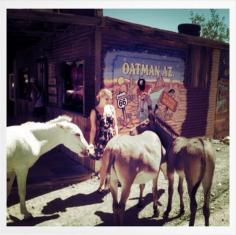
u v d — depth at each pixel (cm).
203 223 431
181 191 441
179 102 797
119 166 372
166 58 740
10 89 1261
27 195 492
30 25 599
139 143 389
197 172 385
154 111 690
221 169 667
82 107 675
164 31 661
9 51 1145
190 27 820
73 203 472
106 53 613
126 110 660
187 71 805
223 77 934
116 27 583
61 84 753
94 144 549
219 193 544
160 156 409
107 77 620
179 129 811
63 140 434
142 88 689
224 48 853
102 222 418
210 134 919
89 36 599
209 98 894
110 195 506
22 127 412
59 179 537
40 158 672
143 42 680
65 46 710
